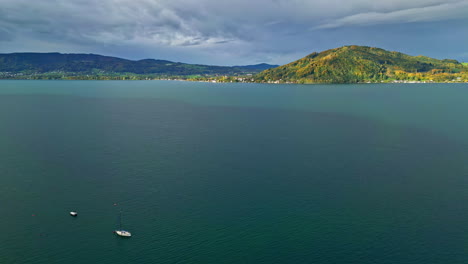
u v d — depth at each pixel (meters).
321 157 118.62
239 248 63.53
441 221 73.38
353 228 70.38
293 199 83.62
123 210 77.62
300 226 71.00
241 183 93.62
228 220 73.25
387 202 82.38
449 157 118.94
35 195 85.50
